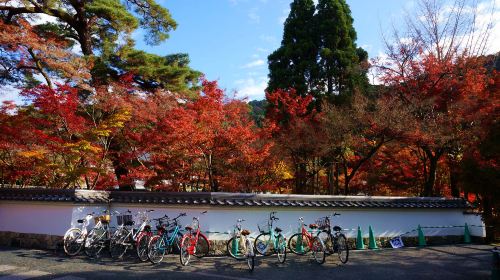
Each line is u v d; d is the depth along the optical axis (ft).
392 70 51.37
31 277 22.54
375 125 41.24
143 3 56.70
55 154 38.22
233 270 25.82
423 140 40.57
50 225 32.27
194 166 41.06
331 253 29.04
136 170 38.58
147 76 51.90
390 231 37.17
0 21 42.47
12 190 34.96
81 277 22.81
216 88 40.22
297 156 49.03
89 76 44.34
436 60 48.03
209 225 30.71
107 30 58.70
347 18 66.44
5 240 34.14
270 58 67.00
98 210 33.06
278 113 54.19
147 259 27.96
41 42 42.68
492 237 39.52
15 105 38.40
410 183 52.90
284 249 28.81
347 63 60.64
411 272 25.89
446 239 39.55
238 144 39.01
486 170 21.70
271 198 32.81
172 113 39.06
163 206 31.94
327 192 59.41
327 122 45.70
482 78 46.24
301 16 66.59
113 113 41.06
